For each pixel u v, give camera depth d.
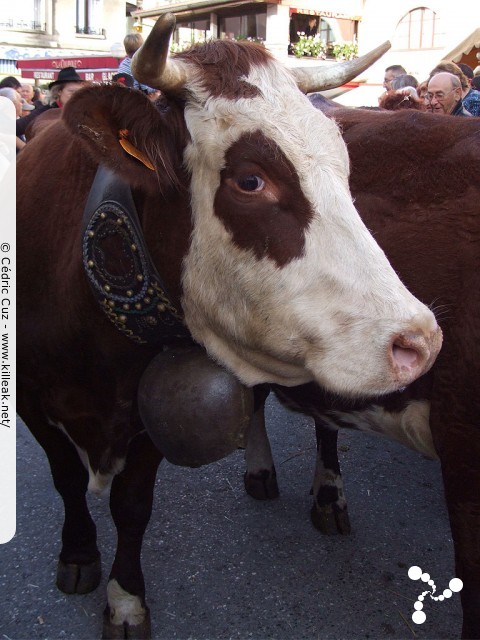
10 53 23.84
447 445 1.90
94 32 25.30
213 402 1.87
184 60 1.71
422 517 3.17
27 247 2.19
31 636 2.38
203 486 3.37
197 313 1.82
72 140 2.21
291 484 3.42
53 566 2.74
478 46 8.94
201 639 2.39
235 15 20.56
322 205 1.58
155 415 1.94
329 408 2.26
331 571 2.77
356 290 1.56
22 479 3.40
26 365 2.26
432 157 1.98
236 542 2.94
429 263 1.91
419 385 1.96
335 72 1.99
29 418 2.38
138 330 1.95
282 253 1.60
